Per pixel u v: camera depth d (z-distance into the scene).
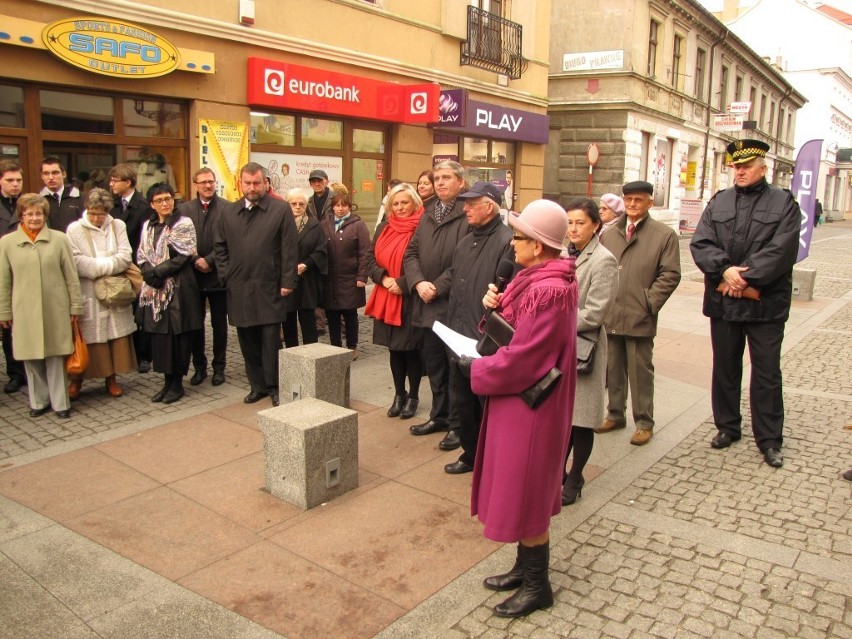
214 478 4.49
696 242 4.95
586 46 21.44
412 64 12.62
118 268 5.76
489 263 4.31
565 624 3.07
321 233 6.83
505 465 2.96
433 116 11.84
